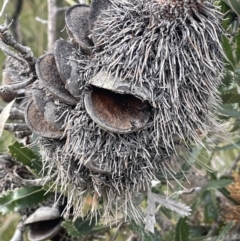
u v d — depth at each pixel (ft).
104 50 0.89
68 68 0.90
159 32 0.87
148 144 0.91
